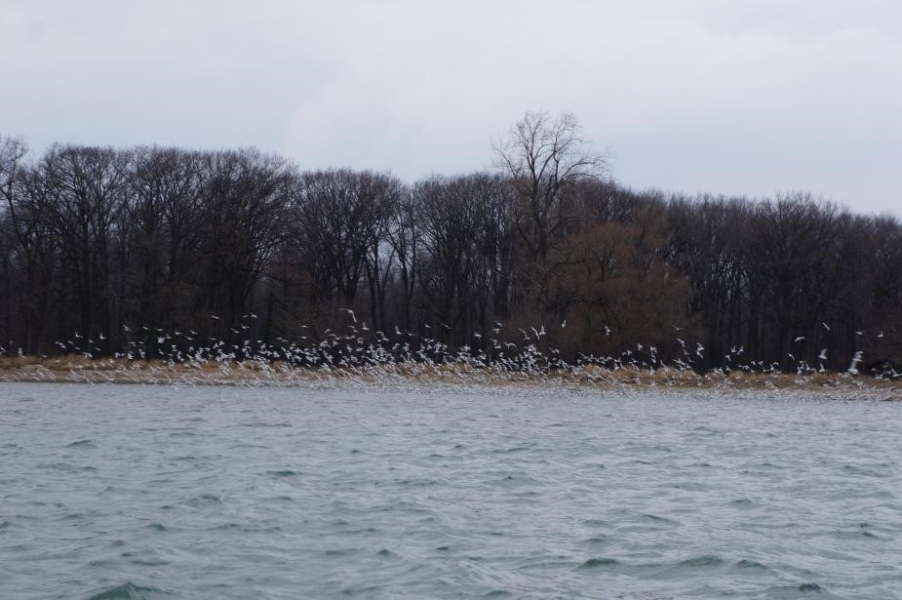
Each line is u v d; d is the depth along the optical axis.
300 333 69.75
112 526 20.31
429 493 23.94
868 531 20.80
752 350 83.69
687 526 20.92
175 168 71.75
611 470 28.27
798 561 18.36
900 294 80.56
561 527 20.55
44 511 21.72
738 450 33.75
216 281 72.56
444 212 80.25
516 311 71.12
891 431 41.91
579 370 60.44
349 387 58.03
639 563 17.94
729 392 58.94
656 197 86.69
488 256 81.06
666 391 58.44
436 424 39.84
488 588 16.34
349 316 71.62
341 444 32.91
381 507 22.19
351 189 79.50
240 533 19.75
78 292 71.56
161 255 69.94
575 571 17.41
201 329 69.88
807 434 40.00
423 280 82.50
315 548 18.69
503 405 49.62
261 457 29.69
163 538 19.36
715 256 82.94
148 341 69.00
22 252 71.50
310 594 16.03
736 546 19.30
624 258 64.50
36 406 45.66
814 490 25.77
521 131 67.50
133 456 29.77
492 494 24.02
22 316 71.44
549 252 67.00
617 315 63.41
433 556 18.14
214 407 46.25
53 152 69.75
